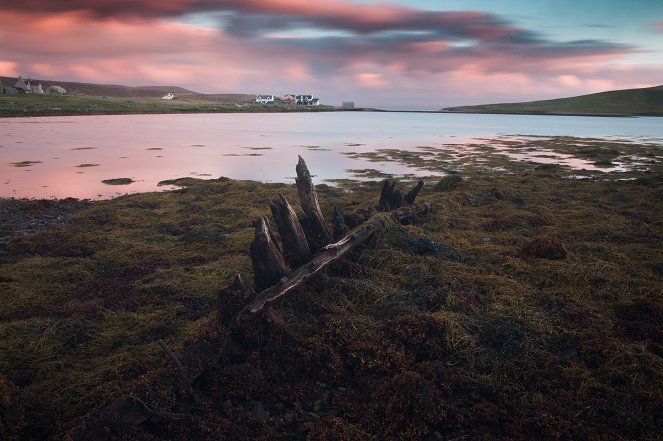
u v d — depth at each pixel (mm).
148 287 9742
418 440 5250
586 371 6402
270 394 6090
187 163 35438
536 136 70750
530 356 6824
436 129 90938
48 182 26062
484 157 40250
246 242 13398
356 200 20578
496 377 6441
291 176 29422
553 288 9898
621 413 5535
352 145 52344
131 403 5062
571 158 40750
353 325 7305
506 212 17188
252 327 6797
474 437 5254
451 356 6965
